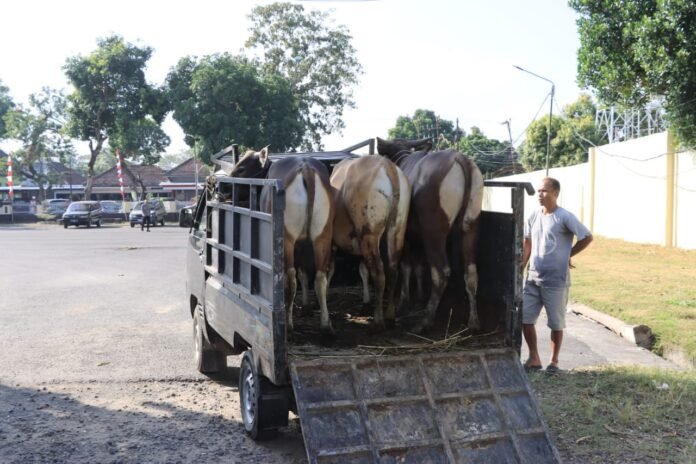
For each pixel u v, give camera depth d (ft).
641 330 30.68
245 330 18.40
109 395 23.32
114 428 19.94
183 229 131.03
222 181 21.71
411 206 20.24
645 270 53.42
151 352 29.48
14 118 194.29
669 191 71.61
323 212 18.80
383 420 14.83
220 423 20.43
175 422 20.53
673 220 71.56
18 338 32.04
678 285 44.47
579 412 20.35
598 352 28.66
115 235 110.63
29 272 57.41
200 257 25.16
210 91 131.44
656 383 22.94
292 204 18.53
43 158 218.79
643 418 19.88
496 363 16.63
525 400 16.08
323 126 156.46
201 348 25.54
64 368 26.78
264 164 21.04
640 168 77.97
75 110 159.74
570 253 24.17
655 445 17.94
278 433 19.34
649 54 52.06
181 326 35.01
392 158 23.43
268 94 134.72
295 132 138.92
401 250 20.17
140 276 54.75
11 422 20.42
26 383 24.67
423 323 19.84
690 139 59.72
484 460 14.83
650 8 53.88
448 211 19.43
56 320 36.45
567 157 146.72
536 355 25.07
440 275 19.70
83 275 55.36
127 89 156.35
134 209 143.54
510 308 17.98
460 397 15.58
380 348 17.56
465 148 185.37
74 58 154.61
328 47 152.76
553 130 152.05
